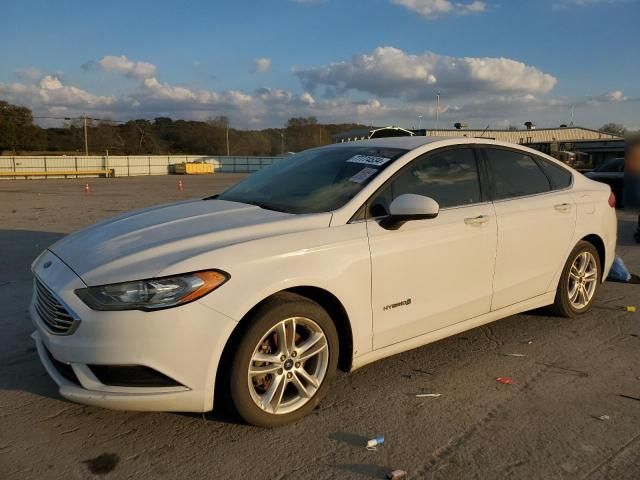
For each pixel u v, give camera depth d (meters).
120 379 2.85
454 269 3.86
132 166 60.88
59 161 54.81
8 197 21.34
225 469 2.77
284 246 3.13
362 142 4.44
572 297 4.99
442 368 4.00
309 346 3.21
